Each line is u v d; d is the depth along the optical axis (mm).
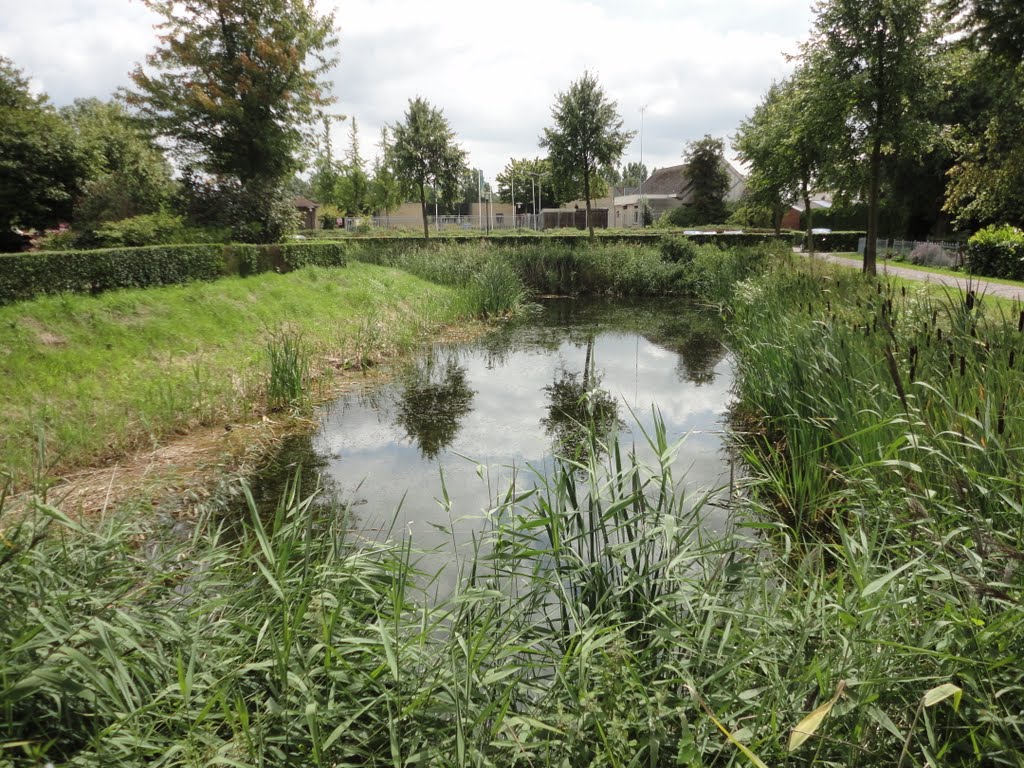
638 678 2182
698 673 2262
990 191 19016
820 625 2260
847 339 5199
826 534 3975
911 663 2059
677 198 52406
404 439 6512
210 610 2576
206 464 5609
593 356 10828
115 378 7117
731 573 2758
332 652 2213
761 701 2035
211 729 2111
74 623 2246
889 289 5812
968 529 2328
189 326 9055
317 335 10500
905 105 14055
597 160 26953
